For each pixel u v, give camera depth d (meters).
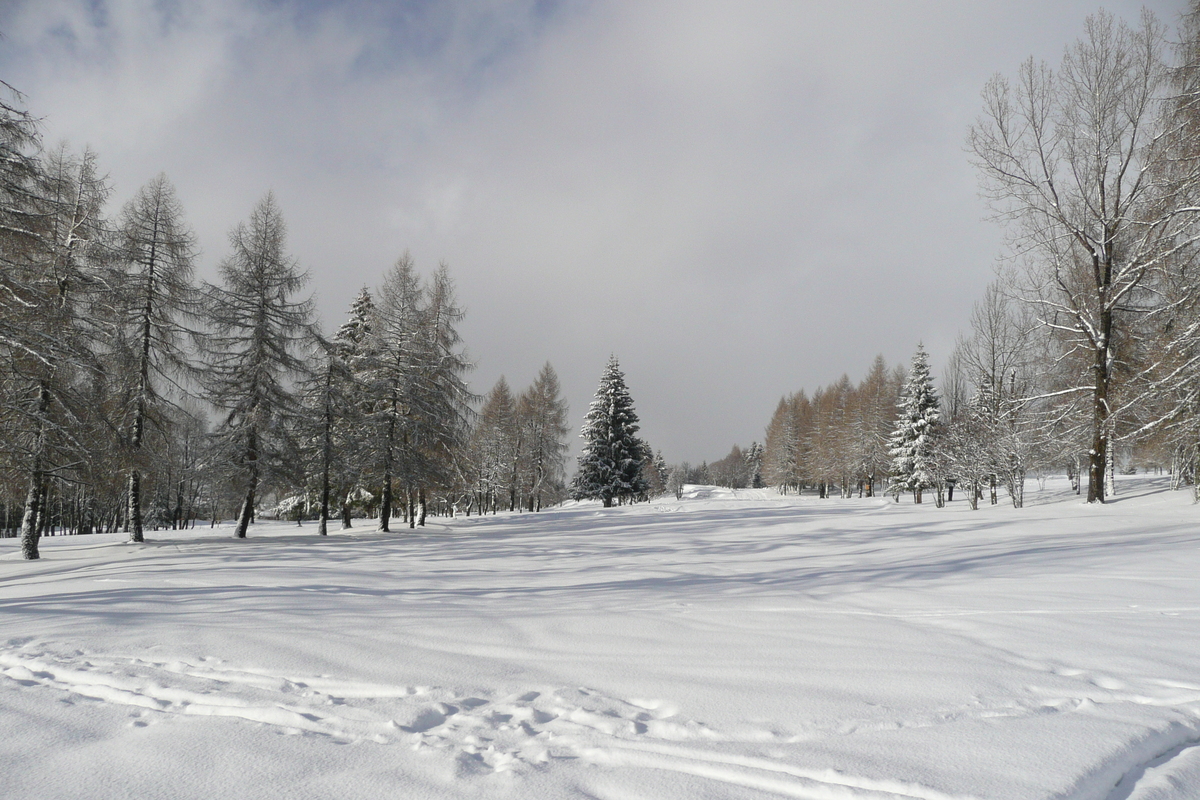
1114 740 2.83
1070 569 8.70
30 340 13.68
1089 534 13.34
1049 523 16.41
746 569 11.61
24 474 14.41
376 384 25.22
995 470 23.70
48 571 11.95
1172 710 3.23
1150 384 17.02
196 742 2.95
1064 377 22.20
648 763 2.69
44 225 14.80
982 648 4.57
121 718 3.27
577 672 4.02
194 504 49.22
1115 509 17.83
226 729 3.11
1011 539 13.81
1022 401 22.36
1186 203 16.84
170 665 4.15
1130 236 18.91
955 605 6.48
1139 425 18.53
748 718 3.16
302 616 5.96
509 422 46.88
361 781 2.55
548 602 7.33
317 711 3.32
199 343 20.31
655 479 100.88
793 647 4.68
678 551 16.38
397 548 17.69
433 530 25.81
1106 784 2.46
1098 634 4.94
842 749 2.78
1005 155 20.31
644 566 12.59
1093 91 18.86
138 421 18.25
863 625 5.53
